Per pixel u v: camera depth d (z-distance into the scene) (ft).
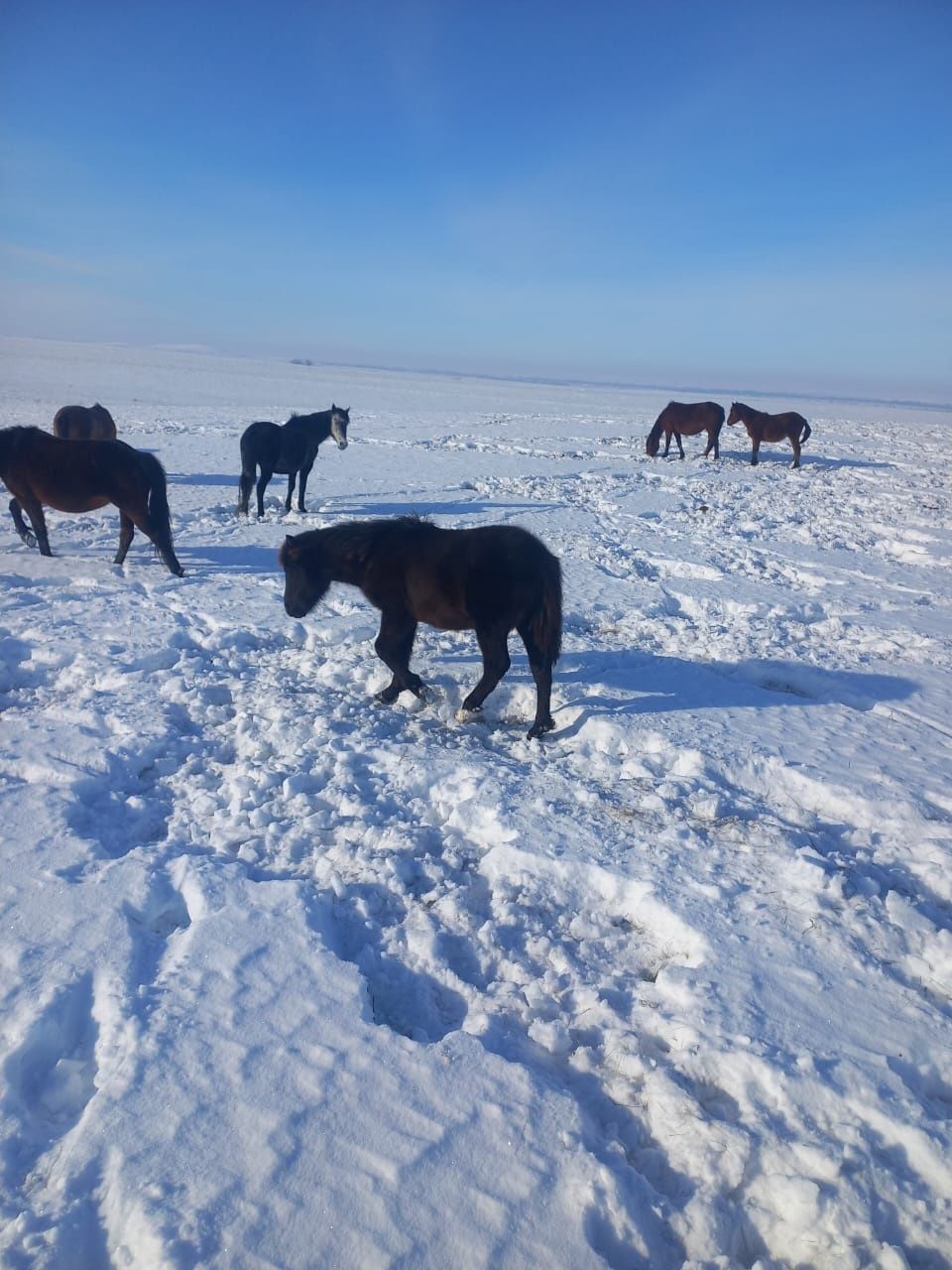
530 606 17.60
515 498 51.72
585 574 33.22
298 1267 6.84
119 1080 8.45
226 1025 9.33
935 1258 7.48
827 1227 7.53
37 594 27.17
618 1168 8.02
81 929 10.80
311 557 19.21
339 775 15.79
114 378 161.48
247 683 20.72
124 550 31.76
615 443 90.38
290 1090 8.52
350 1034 9.35
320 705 19.20
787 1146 8.28
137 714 17.88
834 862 13.41
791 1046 9.44
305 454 42.70
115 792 14.98
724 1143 8.28
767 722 19.44
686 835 14.02
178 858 12.65
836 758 17.52
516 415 128.16
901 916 11.98
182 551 34.58
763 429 74.28
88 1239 7.09
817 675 22.98
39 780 14.96
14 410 80.43
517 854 13.30
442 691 20.71
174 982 9.95
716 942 11.27
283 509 44.16
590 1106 8.95
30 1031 8.96
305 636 24.67
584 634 26.43
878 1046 9.56
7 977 9.82
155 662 21.79
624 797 15.64
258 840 13.53
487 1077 8.89
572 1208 7.50
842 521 48.14
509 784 15.72
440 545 17.75
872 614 29.30
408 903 12.21
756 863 13.41
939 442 110.52
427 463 66.28
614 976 10.98
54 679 20.61
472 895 12.73
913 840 14.53
